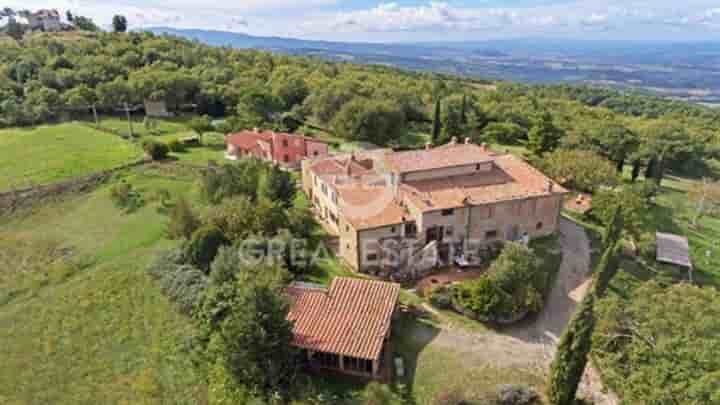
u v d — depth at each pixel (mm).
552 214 46188
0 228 51281
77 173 62625
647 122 113750
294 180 57594
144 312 37125
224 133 86938
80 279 41500
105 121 93625
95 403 29625
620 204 47125
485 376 30500
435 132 89312
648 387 26094
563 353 27172
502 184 45562
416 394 29094
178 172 63781
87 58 113625
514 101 127625
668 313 27391
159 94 98688
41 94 92250
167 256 42594
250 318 28203
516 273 36750
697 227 57844
